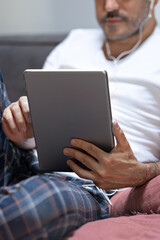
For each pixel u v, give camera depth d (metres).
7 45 1.83
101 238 0.83
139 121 1.36
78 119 0.99
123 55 1.50
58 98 0.98
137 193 1.07
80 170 1.05
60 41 1.70
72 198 0.93
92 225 0.92
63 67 1.58
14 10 2.13
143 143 1.35
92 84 0.94
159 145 1.36
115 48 1.52
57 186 0.92
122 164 1.01
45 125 1.03
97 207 1.06
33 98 0.99
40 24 2.07
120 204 1.12
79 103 0.97
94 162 1.02
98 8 1.51
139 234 0.85
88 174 1.04
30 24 2.10
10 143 1.21
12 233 0.82
